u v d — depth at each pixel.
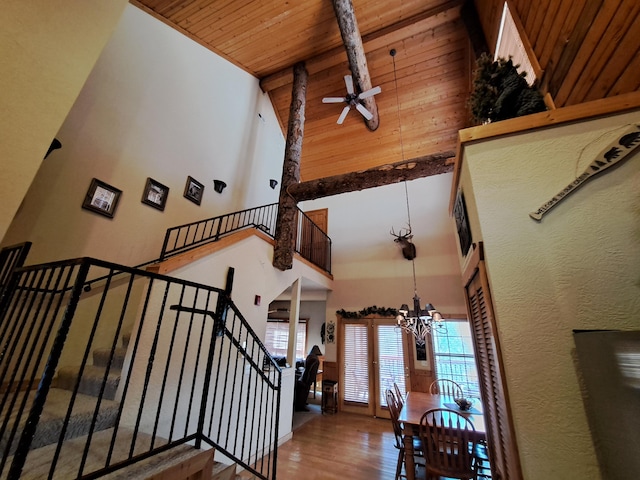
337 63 5.23
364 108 4.97
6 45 1.31
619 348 0.62
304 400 5.82
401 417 2.86
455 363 5.16
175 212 3.75
